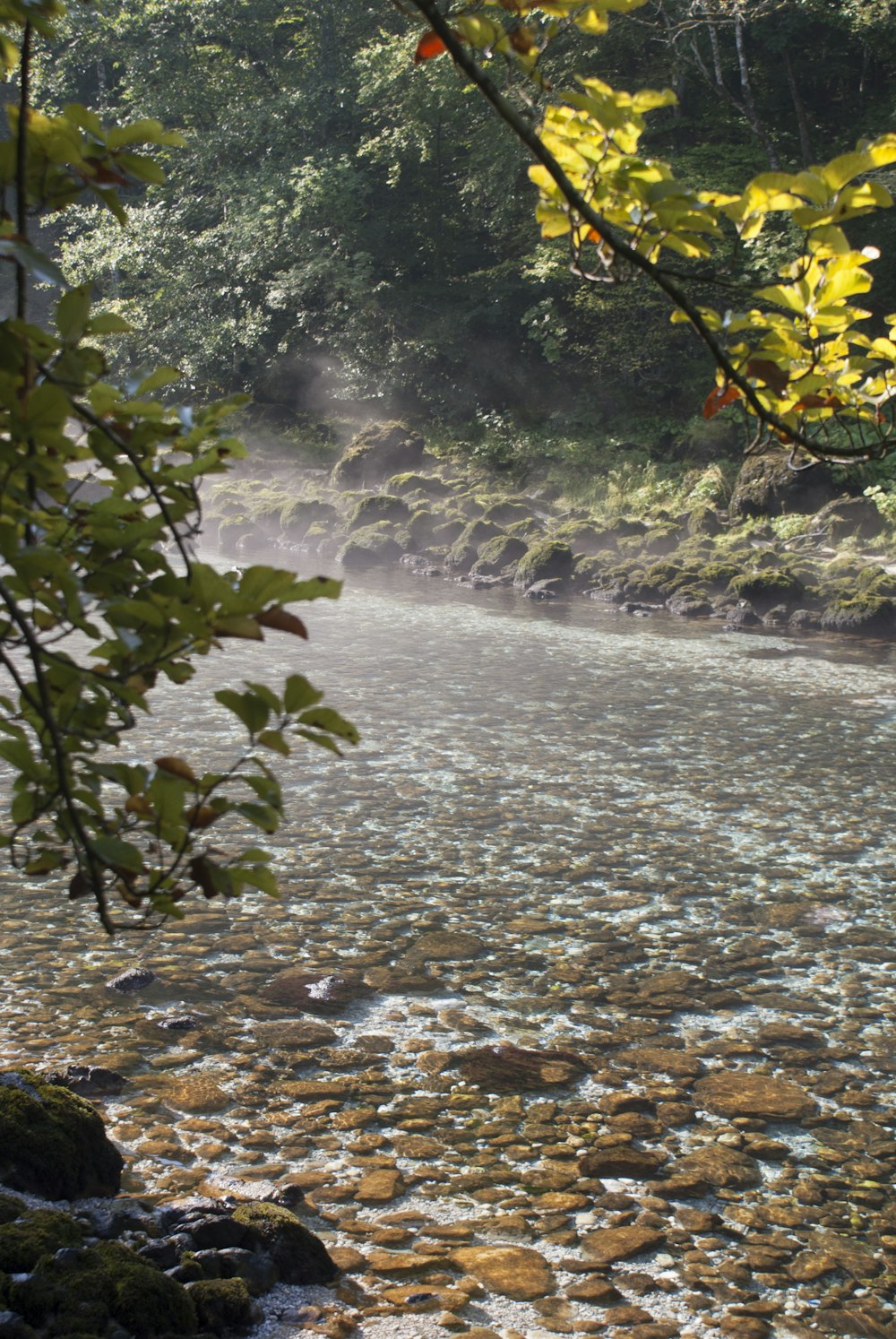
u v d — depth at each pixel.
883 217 26.98
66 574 1.33
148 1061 4.71
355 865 7.08
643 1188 4.03
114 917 6.19
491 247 36.31
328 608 17.05
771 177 1.80
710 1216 3.89
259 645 13.77
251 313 34.91
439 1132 4.33
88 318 1.36
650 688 12.23
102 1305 2.84
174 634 1.39
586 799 8.50
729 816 8.20
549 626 16.06
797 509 22.52
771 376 2.00
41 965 5.55
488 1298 3.40
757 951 6.05
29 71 1.51
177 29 37.44
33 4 1.51
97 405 1.45
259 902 6.48
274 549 23.83
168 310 35.31
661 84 30.52
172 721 9.96
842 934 6.29
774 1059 4.96
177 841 1.62
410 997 5.43
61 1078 4.43
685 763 9.50
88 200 35.38
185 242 34.81
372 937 6.06
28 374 1.32
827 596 17.52
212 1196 3.79
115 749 9.03
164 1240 3.29
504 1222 3.80
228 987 5.43
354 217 35.81
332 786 8.58
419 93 31.53
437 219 36.56
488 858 7.29
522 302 34.66
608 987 5.60
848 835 7.87
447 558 21.67
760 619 17.12
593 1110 4.53
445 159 34.75
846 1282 3.58
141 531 1.46
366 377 34.25
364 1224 3.74
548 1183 4.04
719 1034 5.17
